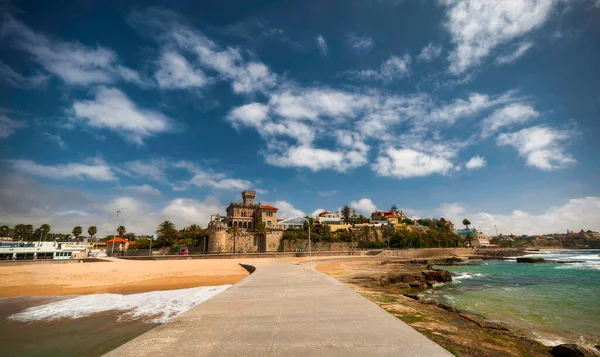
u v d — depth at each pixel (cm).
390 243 11550
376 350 508
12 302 2550
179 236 9856
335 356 480
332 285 1527
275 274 2267
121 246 11375
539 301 2619
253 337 592
